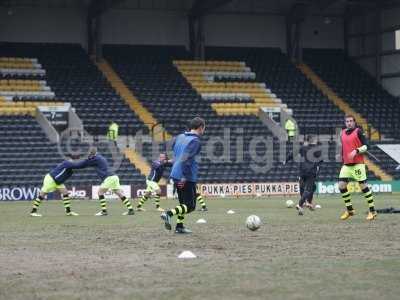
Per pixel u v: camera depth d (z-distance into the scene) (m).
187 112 56.22
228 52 64.12
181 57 62.09
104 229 22.69
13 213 31.70
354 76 63.78
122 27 61.66
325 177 51.72
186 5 63.00
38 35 59.53
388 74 62.34
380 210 29.62
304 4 63.41
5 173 46.75
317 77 63.12
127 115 54.38
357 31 65.38
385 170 53.59
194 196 20.75
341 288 11.82
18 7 59.03
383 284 12.16
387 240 18.80
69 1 60.09
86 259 15.53
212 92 58.91
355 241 18.59
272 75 62.38
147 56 61.25
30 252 16.86
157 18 62.47
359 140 25.39
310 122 58.06
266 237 19.66
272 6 65.12
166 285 12.23
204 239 19.23
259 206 36.06
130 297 11.23
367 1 62.00
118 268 14.16
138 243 18.47
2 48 58.12
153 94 57.34
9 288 12.12
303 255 15.88
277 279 12.73
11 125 50.91
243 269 13.88
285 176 51.62
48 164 47.88
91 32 59.56
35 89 54.81
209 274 13.30
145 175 48.69
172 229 22.42
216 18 64.12
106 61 59.72
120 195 30.56
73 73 57.44
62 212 32.38
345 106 60.47
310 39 66.06
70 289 11.98
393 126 59.44
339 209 32.62
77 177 46.75
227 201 41.56
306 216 27.97
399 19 60.94
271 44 65.44
